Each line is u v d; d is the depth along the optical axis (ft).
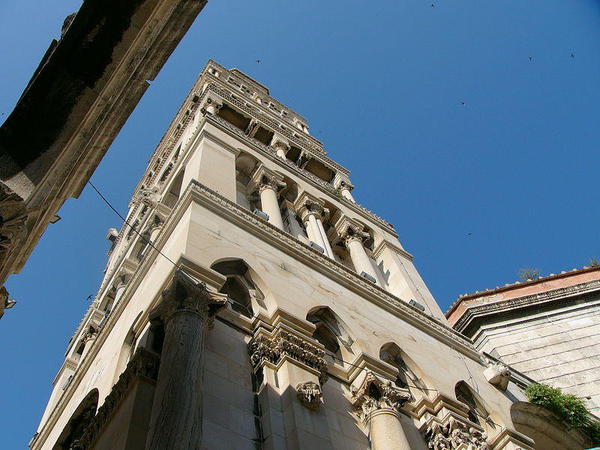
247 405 44.01
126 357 55.31
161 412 34.30
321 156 131.54
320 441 42.39
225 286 56.29
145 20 39.93
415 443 55.72
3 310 39.45
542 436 78.54
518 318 116.16
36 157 38.29
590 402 96.43
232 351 48.08
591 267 125.59
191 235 56.34
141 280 62.75
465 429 58.18
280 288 58.70
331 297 65.10
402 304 75.72
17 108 39.06
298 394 45.47
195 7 40.65
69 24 41.22
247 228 64.49
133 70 40.37
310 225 91.50
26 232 37.14
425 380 63.93
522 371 105.50
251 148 98.37
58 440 62.03
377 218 110.11
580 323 112.68
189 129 127.95
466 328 118.01
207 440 38.60
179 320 43.45
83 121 39.50
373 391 53.83
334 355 59.47
